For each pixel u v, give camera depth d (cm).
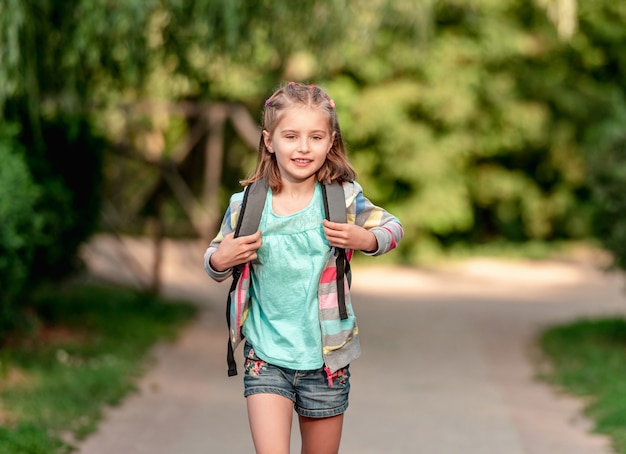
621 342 1169
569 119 2545
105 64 1084
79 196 1236
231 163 2656
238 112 1703
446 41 2364
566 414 838
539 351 1191
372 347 1224
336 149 421
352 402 883
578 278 2112
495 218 2705
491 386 970
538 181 2700
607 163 1109
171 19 1045
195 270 2050
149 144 1972
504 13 2452
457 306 1659
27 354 991
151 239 2384
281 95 412
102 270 1911
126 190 2266
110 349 1109
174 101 1453
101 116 1364
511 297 1800
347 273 425
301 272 417
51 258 1131
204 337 1297
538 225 2616
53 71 1061
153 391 922
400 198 2484
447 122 2400
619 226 1106
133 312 1408
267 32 1111
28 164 1103
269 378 425
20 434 670
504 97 2462
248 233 413
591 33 2528
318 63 1127
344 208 415
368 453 697
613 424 766
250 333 431
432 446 721
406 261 2416
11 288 887
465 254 2553
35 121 1039
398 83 2373
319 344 422
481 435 758
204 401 884
